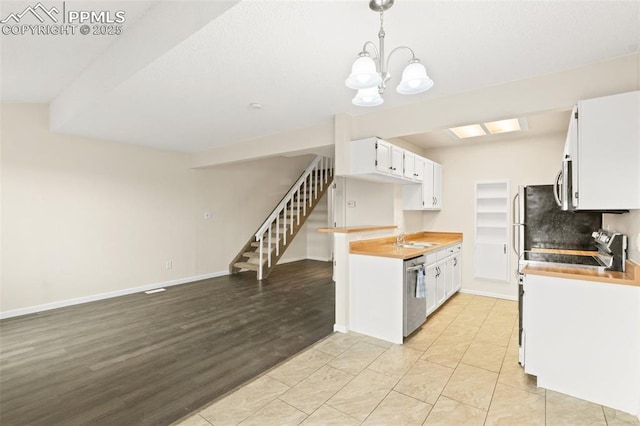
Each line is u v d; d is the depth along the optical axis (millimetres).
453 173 5195
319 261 7910
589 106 2090
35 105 4031
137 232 5047
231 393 2244
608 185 2025
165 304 4387
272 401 2148
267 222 6086
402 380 2416
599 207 2049
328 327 3549
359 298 3391
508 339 3201
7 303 3838
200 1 1748
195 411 2041
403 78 1710
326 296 4777
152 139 4598
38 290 4070
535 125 3959
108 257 4719
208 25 1714
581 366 2168
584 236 3428
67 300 4309
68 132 4184
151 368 2604
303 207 7199
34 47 2510
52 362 2699
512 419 1962
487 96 2635
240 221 6680
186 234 5723
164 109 3174
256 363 2695
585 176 2090
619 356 2057
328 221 7941
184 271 5688
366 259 3340
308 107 3168
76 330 3424
